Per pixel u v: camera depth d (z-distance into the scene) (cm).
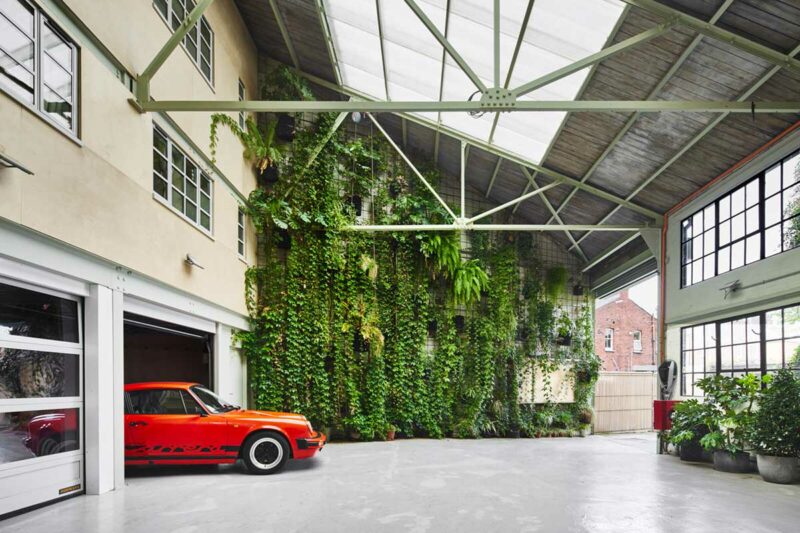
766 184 746
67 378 520
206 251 812
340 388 1111
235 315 966
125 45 587
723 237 849
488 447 1018
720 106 598
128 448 636
